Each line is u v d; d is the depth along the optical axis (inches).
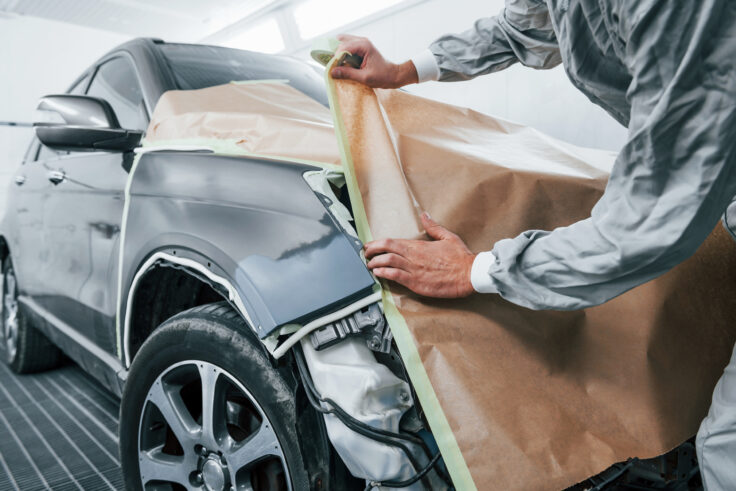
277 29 222.2
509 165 45.0
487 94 157.8
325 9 193.2
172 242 45.2
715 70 25.0
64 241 75.1
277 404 38.2
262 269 37.9
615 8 27.8
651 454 35.3
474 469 31.1
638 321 40.5
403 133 46.9
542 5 45.6
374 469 33.9
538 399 34.9
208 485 43.7
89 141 57.2
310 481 36.9
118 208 58.1
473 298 37.7
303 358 37.1
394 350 37.3
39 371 114.2
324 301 35.6
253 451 39.9
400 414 35.0
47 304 85.3
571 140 141.7
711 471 33.1
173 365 45.6
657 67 26.2
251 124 52.1
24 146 277.3
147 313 54.2
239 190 43.4
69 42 288.4
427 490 34.8
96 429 85.9
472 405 32.7
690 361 40.9
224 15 250.2
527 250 32.8
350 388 34.6
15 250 100.3
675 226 27.4
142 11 262.7
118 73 77.2
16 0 258.5
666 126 26.3
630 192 28.5
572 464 32.6
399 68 48.6
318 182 40.7
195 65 73.6
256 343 39.7
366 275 36.4
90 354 68.2
